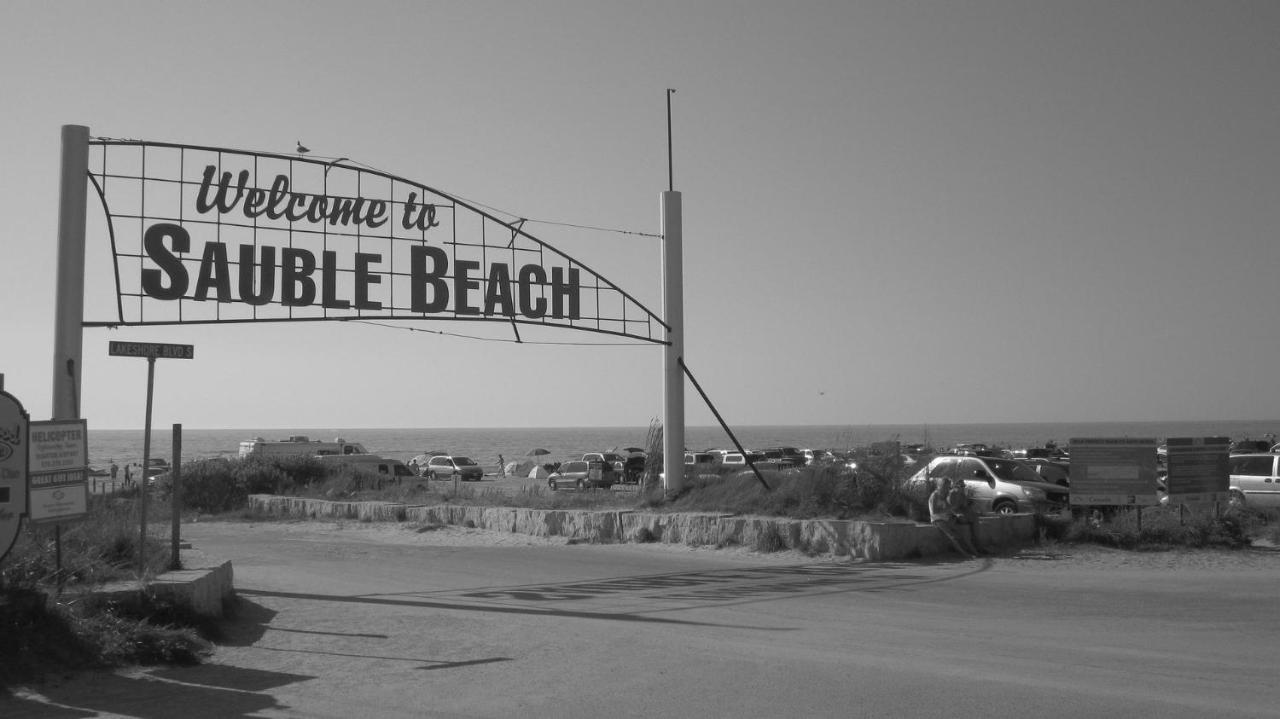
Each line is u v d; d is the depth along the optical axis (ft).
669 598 48.08
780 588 50.88
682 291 83.66
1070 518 70.59
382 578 57.26
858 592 49.06
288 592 51.01
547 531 82.28
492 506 91.97
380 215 65.77
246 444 179.22
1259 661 32.27
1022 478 83.05
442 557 69.15
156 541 45.91
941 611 43.01
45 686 28.43
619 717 25.82
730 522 70.59
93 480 167.53
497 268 71.61
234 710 26.68
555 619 41.96
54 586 33.65
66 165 52.49
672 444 83.76
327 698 28.07
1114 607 43.78
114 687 28.86
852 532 63.93
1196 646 34.88
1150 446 68.39
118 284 55.77
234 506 119.65
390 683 29.96
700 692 28.43
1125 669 31.09
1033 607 43.96
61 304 51.47
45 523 33.55
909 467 74.28
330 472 132.77
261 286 60.59
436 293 67.92
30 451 33.06
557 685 29.55
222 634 37.45
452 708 26.91
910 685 29.01
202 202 58.65
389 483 128.06
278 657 33.94
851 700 27.32
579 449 520.01
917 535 63.77
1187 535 66.64
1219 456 70.49
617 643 36.17
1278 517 76.89
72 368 51.44
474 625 40.45
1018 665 31.76
